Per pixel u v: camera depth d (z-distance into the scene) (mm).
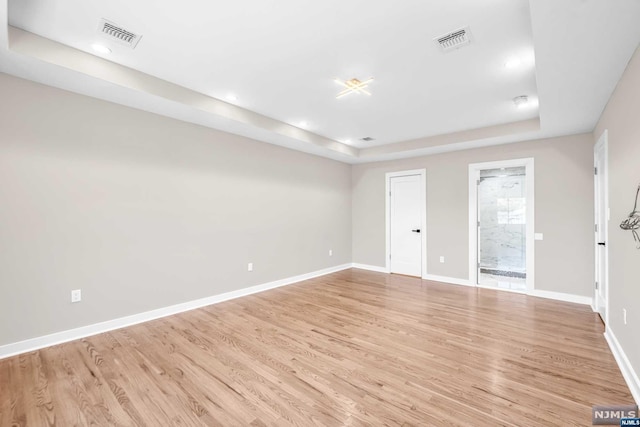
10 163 2598
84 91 2908
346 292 4691
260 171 4762
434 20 2084
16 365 2426
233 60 2664
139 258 3408
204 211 4027
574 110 3230
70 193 2922
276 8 1986
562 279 4266
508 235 5652
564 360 2518
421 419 1808
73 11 2031
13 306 2617
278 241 5070
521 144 4617
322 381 2217
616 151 2631
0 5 1760
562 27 1836
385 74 2883
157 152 3549
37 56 2311
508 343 2852
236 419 1815
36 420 1804
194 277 3920
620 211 2506
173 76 2973
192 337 2998
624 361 2297
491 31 2193
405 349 2730
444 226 5406
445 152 5395
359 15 2047
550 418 1807
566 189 4242
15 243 2625
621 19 1743
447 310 3814
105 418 1823
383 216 6258
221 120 3744
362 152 5953
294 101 3576
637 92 2061
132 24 2172
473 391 2090
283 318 3533
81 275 2992
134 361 2506
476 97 3404
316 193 5828
